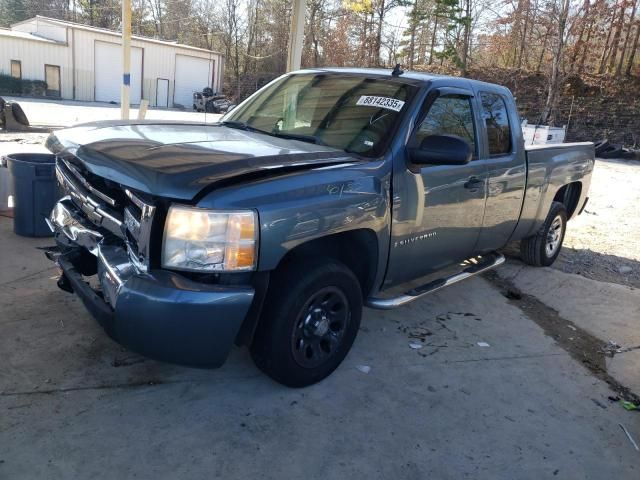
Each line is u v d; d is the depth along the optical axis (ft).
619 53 124.98
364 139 12.07
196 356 9.14
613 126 100.12
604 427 11.05
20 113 48.62
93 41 123.65
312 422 10.20
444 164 11.59
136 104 131.75
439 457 9.62
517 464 9.64
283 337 10.17
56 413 9.73
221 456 9.08
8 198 21.43
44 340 12.03
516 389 12.13
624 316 16.93
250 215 8.94
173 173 8.81
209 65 144.56
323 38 146.30
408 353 13.23
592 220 31.09
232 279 9.16
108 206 10.35
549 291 18.56
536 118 106.42
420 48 149.79
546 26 110.93
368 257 11.77
